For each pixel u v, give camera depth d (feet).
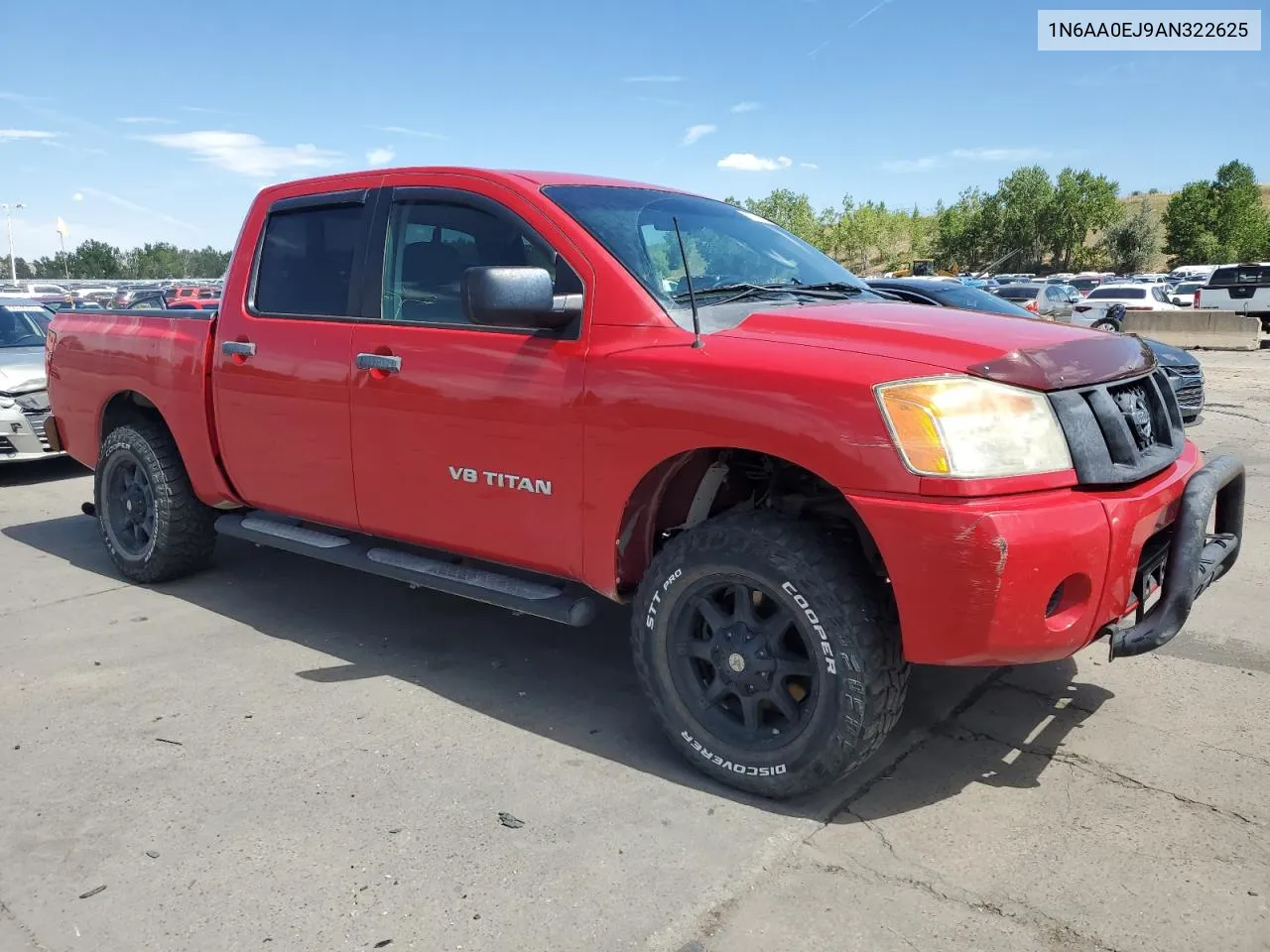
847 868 8.50
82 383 17.22
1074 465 8.56
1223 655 13.25
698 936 7.66
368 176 12.87
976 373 8.41
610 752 10.78
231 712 11.84
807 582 8.87
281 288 13.62
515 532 10.96
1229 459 10.21
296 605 15.84
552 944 7.59
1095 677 12.53
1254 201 335.67
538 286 9.75
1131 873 8.35
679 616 9.95
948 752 10.59
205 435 14.66
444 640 14.32
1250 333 72.95
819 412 8.52
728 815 9.41
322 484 13.01
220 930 7.79
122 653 13.82
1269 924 7.63
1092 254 327.26
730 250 12.01
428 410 11.45
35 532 21.29
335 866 8.63
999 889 8.17
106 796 9.85
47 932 7.78
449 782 10.10
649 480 9.91
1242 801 9.50
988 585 8.01
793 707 9.45
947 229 339.16
